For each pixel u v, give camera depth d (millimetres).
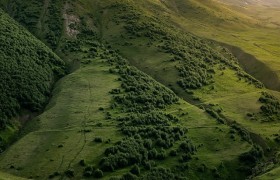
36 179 74438
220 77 142875
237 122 110688
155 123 97625
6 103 102562
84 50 148250
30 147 85875
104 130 91125
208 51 165000
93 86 117500
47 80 123500
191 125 101750
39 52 136000
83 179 74000
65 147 84000
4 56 119812
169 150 87812
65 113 101125
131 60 147750
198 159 87500
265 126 110688
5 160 81500
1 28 136625
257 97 127375
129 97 110625
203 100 123312
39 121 98812
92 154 81000
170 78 134625
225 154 91750
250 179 78125
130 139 86688
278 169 74812
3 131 95188
